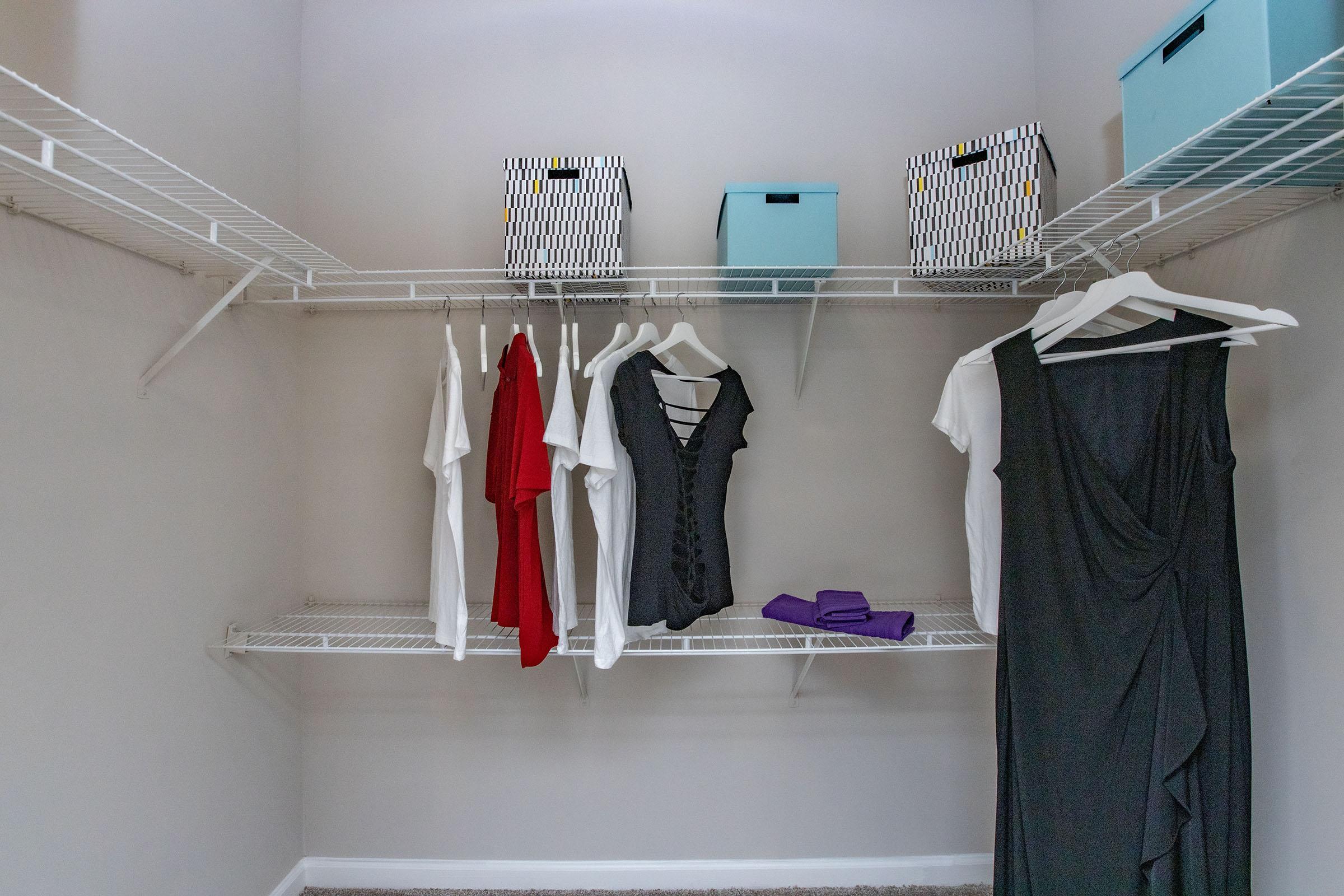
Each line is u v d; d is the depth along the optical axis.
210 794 1.53
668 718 1.92
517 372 1.56
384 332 1.94
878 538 1.94
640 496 1.51
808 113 1.96
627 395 1.52
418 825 1.92
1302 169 1.02
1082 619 1.25
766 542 1.93
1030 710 1.28
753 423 1.93
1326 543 1.20
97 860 1.22
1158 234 1.44
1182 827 1.16
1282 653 1.29
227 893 1.59
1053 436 1.27
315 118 1.95
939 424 1.54
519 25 1.97
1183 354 1.20
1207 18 1.08
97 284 1.25
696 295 1.76
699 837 1.92
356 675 1.93
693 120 1.96
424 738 1.92
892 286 1.95
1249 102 0.97
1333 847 1.18
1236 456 1.40
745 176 1.95
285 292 1.82
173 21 1.44
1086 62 1.75
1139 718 1.19
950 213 1.62
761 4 1.98
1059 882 1.23
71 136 1.19
